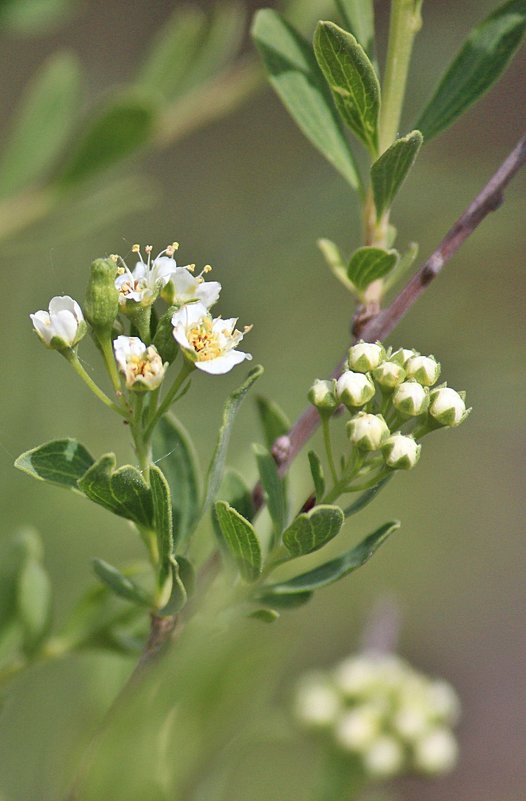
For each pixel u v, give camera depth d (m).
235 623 0.32
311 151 0.49
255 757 0.37
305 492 0.35
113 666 0.35
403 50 0.32
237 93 0.43
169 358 0.30
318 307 0.46
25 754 0.38
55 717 0.39
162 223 0.54
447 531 0.62
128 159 0.42
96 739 0.31
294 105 0.32
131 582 0.31
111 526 0.42
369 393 0.30
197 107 0.43
